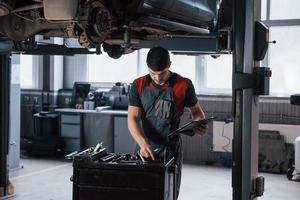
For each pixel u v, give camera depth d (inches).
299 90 274.2
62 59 331.9
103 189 94.0
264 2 276.7
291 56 274.5
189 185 229.9
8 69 189.3
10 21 107.2
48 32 116.3
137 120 115.0
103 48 133.6
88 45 84.8
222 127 272.4
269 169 261.7
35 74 330.0
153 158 100.5
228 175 253.8
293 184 234.1
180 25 105.7
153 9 93.4
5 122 193.2
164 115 116.0
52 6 80.4
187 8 104.9
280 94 276.2
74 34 84.8
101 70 325.4
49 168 267.1
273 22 275.1
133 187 93.0
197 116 119.5
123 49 135.6
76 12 80.5
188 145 292.2
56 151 300.5
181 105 117.8
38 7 90.1
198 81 297.7
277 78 278.4
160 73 112.0
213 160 285.4
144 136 109.7
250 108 94.3
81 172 94.7
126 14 91.4
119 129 289.1
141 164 92.9
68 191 214.8
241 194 95.0
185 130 106.4
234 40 93.5
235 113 94.6
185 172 260.4
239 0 92.4
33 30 106.5
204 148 287.7
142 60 314.2
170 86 115.7
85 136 298.0
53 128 307.1
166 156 99.4
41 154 300.5
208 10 117.3
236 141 94.9
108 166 93.2
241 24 92.5
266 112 272.5
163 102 115.7
